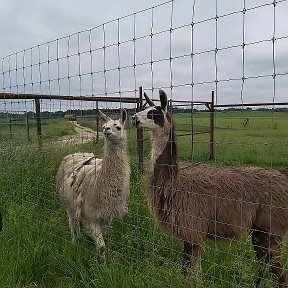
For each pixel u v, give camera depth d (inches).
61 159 149.9
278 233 86.5
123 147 109.5
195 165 102.2
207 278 81.0
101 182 106.0
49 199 136.6
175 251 94.6
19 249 99.4
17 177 149.8
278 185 87.1
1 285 85.1
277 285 82.2
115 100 135.3
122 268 83.6
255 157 198.1
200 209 87.4
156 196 92.5
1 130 168.7
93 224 107.9
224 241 90.5
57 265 96.1
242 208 84.7
